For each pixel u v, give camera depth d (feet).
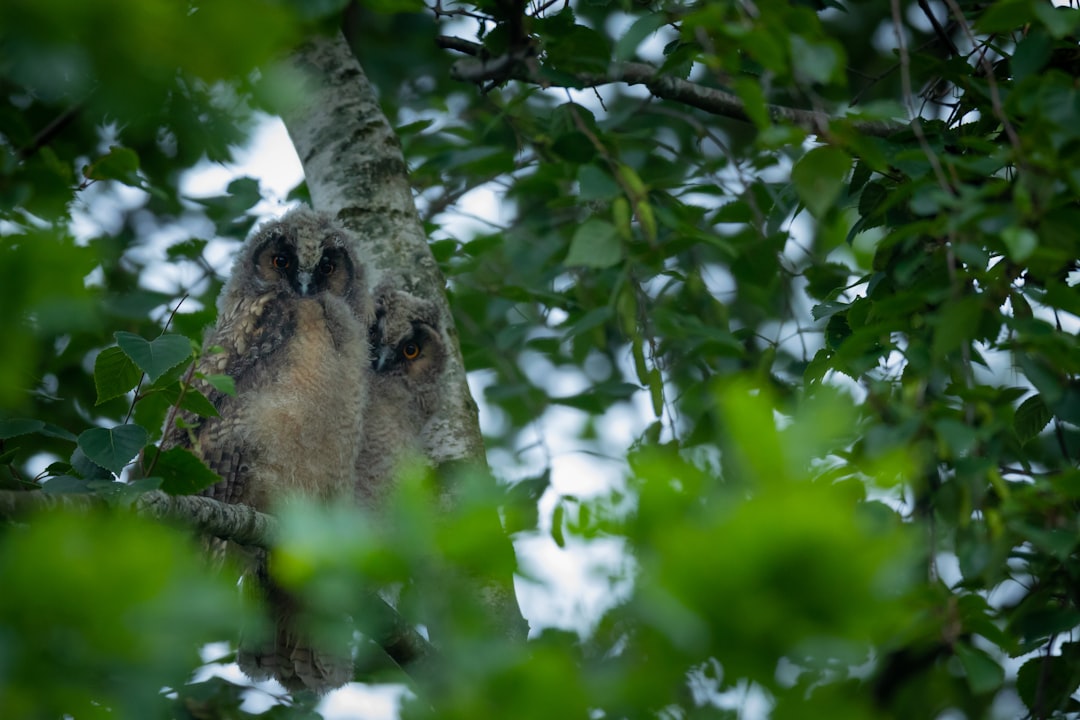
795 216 36.45
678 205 35.50
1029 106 21.70
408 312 44.29
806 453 10.09
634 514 10.73
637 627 11.28
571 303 44.37
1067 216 20.72
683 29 22.98
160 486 24.16
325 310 38.37
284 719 28.60
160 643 10.93
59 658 11.19
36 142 32.65
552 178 41.34
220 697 28.99
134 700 11.64
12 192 20.15
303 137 38.81
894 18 24.73
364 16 55.57
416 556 11.79
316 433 37.17
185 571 11.32
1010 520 20.86
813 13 20.61
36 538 10.55
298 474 36.86
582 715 11.05
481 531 11.65
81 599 10.55
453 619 12.08
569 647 12.03
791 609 9.62
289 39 10.42
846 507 9.82
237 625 11.37
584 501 11.10
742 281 40.60
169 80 10.68
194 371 24.75
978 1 30.14
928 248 26.07
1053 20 21.30
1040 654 27.02
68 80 10.64
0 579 10.41
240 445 36.50
